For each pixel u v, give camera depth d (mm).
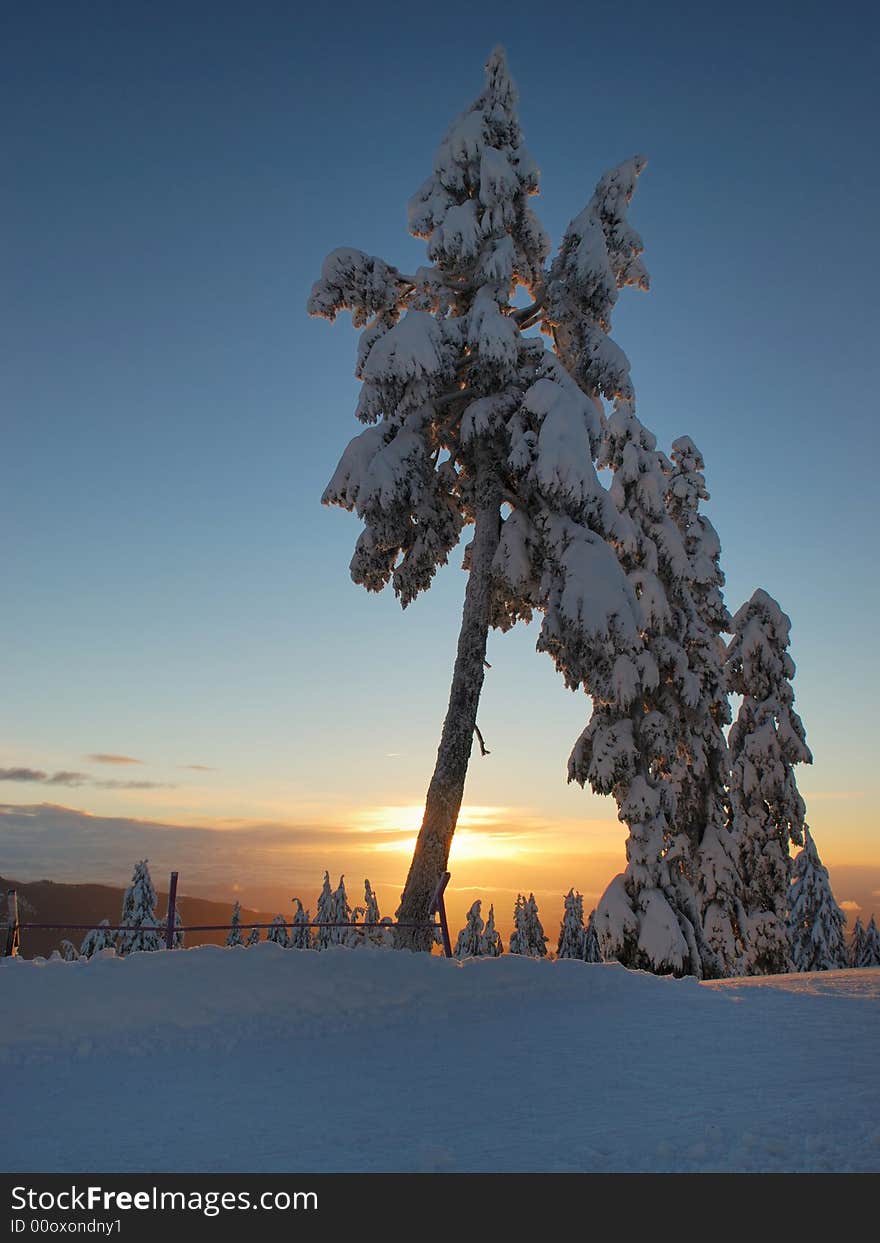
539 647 20656
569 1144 6852
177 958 12383
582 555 19734
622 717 29625
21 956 12734
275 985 12242
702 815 33469
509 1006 12789
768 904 37375
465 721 19953
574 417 19656
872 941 46062
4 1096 8680
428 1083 9047
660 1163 6375
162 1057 10195
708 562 36406
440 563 22141
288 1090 8883
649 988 14148
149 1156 6879
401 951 14141
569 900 57719
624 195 21531
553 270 21672
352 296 21609
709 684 32500
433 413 21000
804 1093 7895
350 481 20641
